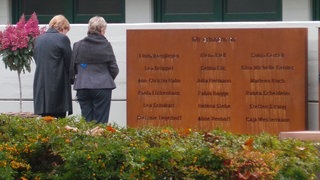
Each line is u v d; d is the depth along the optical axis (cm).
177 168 588
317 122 1151
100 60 1101
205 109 1155
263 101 1140
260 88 1140
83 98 1110
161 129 718
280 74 1136
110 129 677
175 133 691
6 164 586
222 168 593
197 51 1154
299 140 704
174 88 1161
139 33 1166
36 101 1108
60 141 616
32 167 616
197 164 593
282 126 1137
